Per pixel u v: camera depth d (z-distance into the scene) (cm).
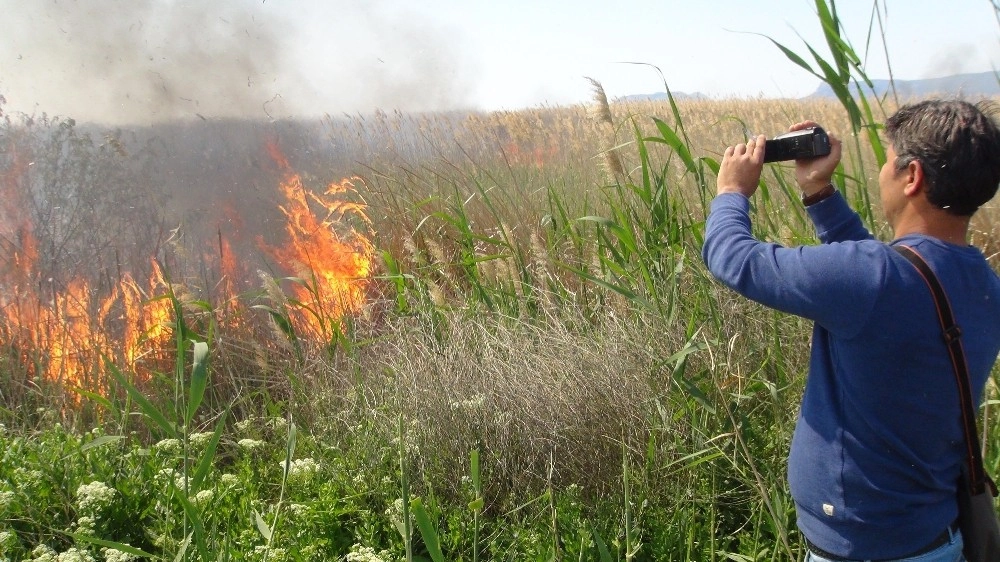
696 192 472
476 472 261
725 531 323
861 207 344
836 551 189
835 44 314
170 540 295
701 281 386
